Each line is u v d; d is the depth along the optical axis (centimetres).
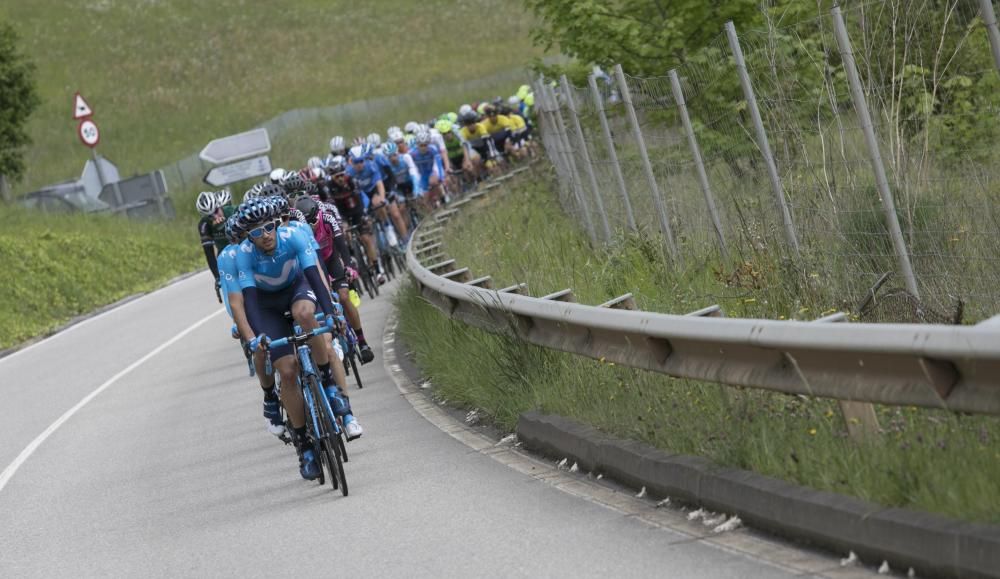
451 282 2767
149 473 2366
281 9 19938
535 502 1670
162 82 17075
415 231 4597
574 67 4772
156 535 1861
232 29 18912
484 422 2289
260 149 9350
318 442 1998
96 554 1802
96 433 2938
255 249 1986
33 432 3102
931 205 2009
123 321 5609
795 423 1499
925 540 1126
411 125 6462
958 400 1177
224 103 16388
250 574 1562
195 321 5125
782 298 2242
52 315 6116
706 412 1641
